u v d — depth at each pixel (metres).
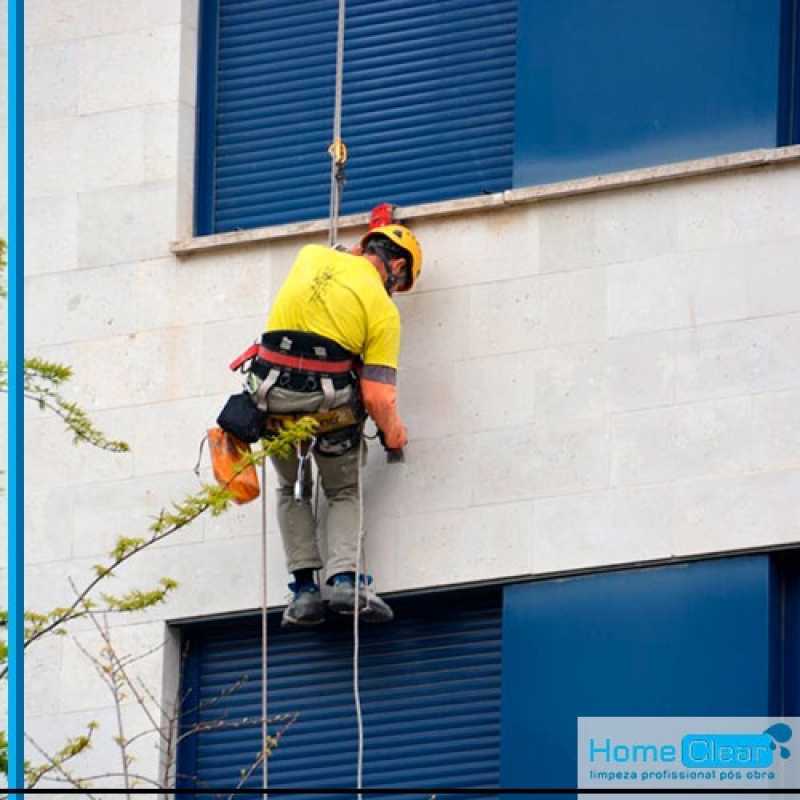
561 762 31.77
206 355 33.81
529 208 33.09
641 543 31.98
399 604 32.97
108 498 33.75
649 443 32.22
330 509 32.56
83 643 33.41
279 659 33.38
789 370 31.97
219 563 33.34
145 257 34.28
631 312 32.56
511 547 32.38
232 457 32.19
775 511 31.64
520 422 32.66
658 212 32.69
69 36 35.06
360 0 34.94
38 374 32.62
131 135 34.69
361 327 31.86
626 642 31.86
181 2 34.94
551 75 33.47
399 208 33.34
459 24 34.50
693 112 32.94
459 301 33.09
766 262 32.25
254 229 33.97
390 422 31.98
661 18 33.25
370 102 34.62
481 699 32.66
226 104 35.06
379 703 33.00
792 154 32.31
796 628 31.69
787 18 33.06
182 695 33.50
